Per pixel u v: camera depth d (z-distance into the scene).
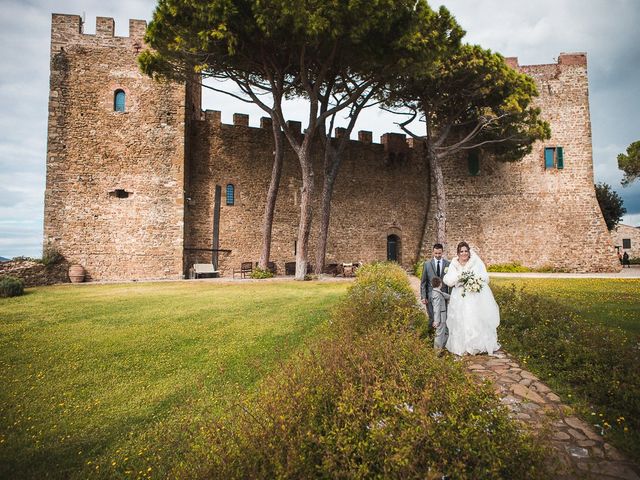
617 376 4.26
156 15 13.90
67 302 11.45
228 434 3.05
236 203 22.05
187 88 20.19
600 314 8.04
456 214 26.12
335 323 6.39
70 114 18.28
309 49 15.02
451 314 5.95
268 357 6.52
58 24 18.47
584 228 24.41
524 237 24.89
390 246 26.95
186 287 14.60
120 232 18.48
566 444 3.45
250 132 22.72
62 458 4.14
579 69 25.58
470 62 18.34
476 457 2.31
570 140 25.17
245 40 14.38
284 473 2.31
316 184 24.52
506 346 6.10
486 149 25.02
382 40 14.06
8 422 4.79
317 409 2.88
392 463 2.28
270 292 12.86
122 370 6.28
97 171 18.41
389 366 3.33
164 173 19.17
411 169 27.73
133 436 4.52
